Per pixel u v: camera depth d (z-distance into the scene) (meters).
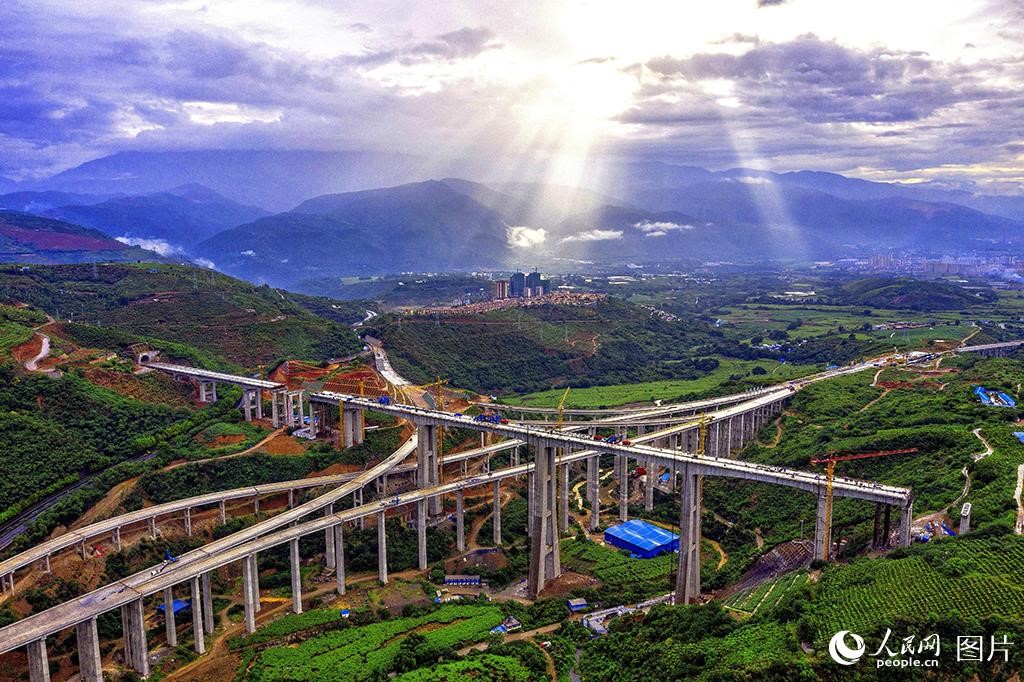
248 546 193.50
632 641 169.62
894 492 187.12
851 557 191.50
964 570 151.38
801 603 156.25
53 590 185.62
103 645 179.12
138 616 169.75
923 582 150.75
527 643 179.38
